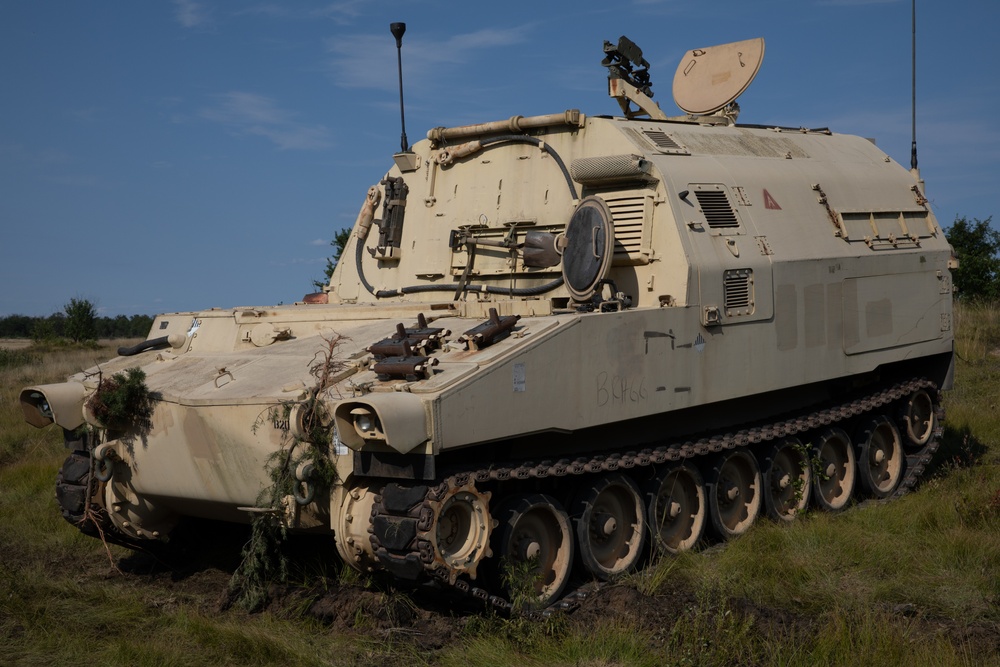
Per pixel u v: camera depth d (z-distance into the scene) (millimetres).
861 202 11516
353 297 11398
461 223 10352
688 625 6820
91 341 35406
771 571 8383
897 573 8445
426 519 6605
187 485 7988
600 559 8453
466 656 6664
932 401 12688
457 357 7250
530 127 10008
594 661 6539
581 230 8734
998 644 6785
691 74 12805
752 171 10281
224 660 6762
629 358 8164
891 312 11453
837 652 6520
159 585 8742
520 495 7676
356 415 6555
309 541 9242
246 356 8438
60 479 8984
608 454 8320
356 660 6691
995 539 9039
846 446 11273
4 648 6996
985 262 27734
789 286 9906
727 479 9836
